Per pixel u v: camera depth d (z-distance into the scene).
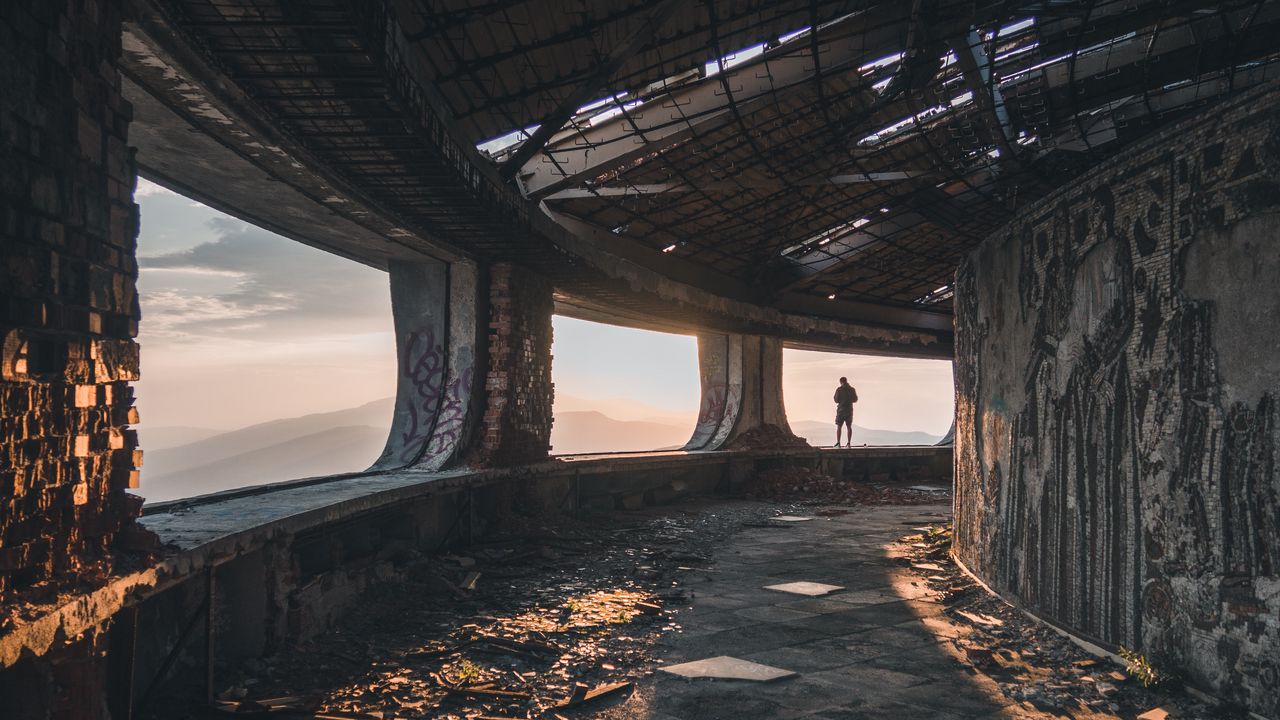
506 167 7.64
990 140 10.99
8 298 2.36
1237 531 3.79
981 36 8.96
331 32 3.85
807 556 9.25
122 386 3.17
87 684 2.85
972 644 5.43
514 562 8.33
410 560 7.11
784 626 6.02
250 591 4.77
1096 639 4.93
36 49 2.52
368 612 6.00
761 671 4.86
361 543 6.61
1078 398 5.21
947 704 4.27
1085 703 4.17
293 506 5.32
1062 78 10.19
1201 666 4.00
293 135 5.19
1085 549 5.09
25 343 2.46
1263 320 3.68
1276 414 3.60
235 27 3.89
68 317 2.71
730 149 9.87
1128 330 4.66
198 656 4.56
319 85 4.50
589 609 6.48
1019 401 6.20
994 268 6.84
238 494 6.01
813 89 9.38
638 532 10.95
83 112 2.82
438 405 9.37
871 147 10.97
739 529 11.55
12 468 2.41
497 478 9.23
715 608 6.62
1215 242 3.97
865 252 15.52
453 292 9.39
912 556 9.07
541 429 11.02
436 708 4.21
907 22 8.21
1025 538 6.03
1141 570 4.49
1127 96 10.44
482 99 7.25
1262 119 3.70
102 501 3.04
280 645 4.89
